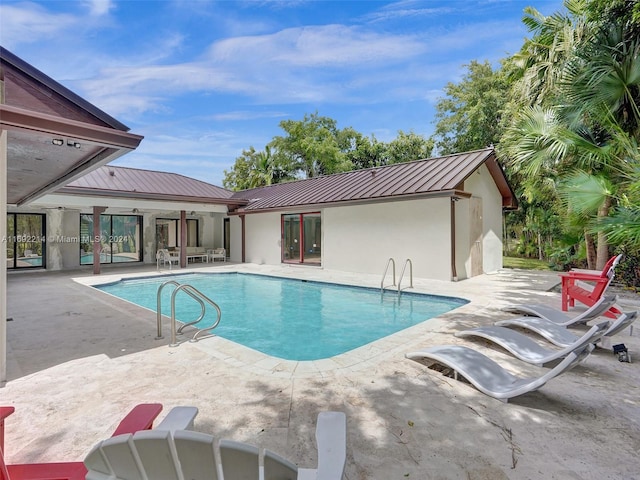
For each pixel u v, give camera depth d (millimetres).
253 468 1488
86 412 3223
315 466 2453
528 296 8594
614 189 7496
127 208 15383
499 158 16047
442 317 6586
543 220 15898
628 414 3160
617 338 5238
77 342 5230
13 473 2104
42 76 3703
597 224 6488
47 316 6816
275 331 7238
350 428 2934
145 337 5488
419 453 2607
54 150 4793
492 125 20984
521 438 2795
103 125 4113
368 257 13180
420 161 14141
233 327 7535
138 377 3984
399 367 4230
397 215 12297
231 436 2822
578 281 7344
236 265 16906
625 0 8141
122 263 17859
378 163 33500
